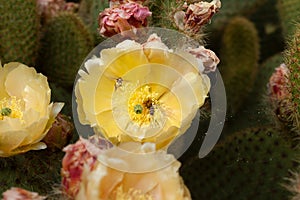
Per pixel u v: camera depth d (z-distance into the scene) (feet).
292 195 1.84
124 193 1.54
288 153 1.90
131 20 1.76
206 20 1.81
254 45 2.29
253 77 2.26
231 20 2.31
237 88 2.24
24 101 1.75
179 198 1.53
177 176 1.55
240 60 2.27
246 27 2.29
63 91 2.05
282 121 1.94
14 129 1.66
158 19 1.88
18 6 1.97
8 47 1.97
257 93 2.25
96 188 1.48
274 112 1.98
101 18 1.79
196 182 1.91
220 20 2.32
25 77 1.77
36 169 1.78
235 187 1.90
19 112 1.74
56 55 2.06
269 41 2.41
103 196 1.52
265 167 1.90
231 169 1.91
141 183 1.55
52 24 2.07
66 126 1.76
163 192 1.54
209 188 1.91
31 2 2.00
